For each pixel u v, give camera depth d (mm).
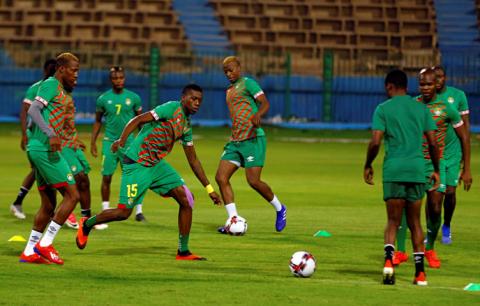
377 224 37156
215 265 26766
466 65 125188
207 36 126938
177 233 33906
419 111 24172
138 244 30938
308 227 36031
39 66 120062
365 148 87812
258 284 23562
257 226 36219
